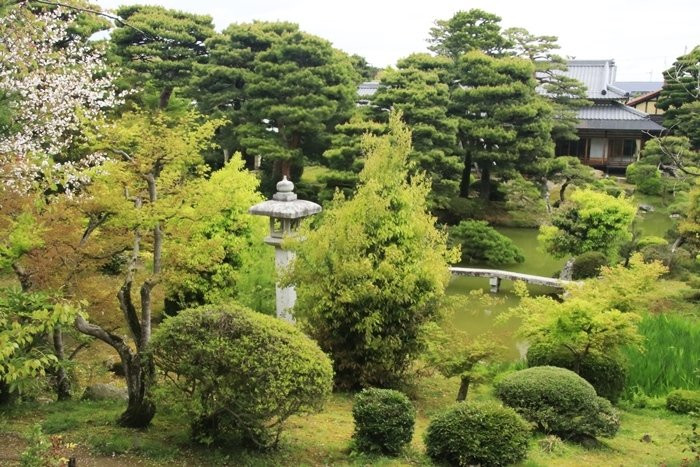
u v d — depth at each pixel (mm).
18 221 8219
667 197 31312
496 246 22484
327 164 28688
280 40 27172
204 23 30141
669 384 11406
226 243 13273
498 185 30969
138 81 26406
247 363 6473
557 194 31812
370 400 7570
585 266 18922
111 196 7652
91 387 9125
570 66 43000
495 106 28531
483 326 16578
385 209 10922
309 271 10898
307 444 7637
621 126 37844
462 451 7164
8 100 10195
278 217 12477
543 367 9492
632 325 10492
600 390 10703
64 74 11125
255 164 31734
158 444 6965
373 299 10555
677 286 18328
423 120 26156
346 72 28469
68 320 6152
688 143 29922
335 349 10883
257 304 13375
